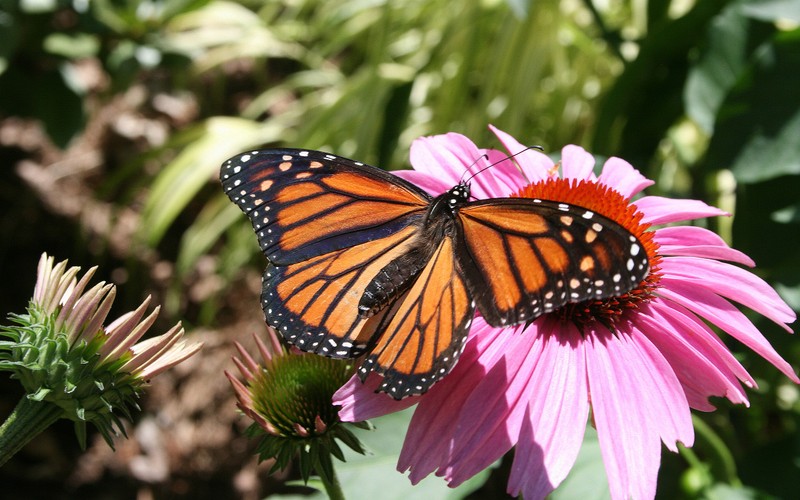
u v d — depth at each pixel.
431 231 0.35
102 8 0.68
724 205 0.61
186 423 0.69
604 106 0.63
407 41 0.85
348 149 0.78
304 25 0.91
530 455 0.34
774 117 0.50
